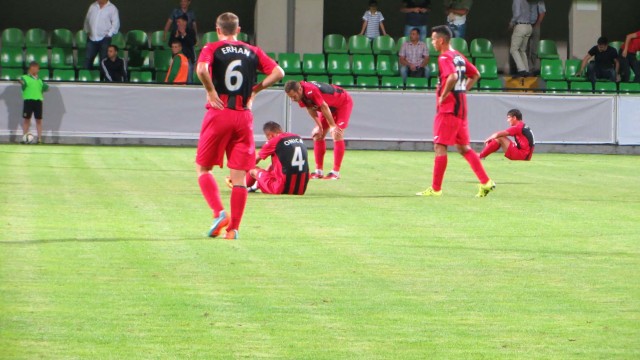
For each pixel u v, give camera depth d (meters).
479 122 62.38
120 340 15.02
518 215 29.64
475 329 16.03
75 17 76.12
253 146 23.86
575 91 66.06
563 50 79.38
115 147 59.09
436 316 16.80
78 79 67.44
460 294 18.47
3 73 68.50
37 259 20.88
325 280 19.47
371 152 59.88
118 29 68.88
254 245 23.22
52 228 25.06
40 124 60.12
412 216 29.03
